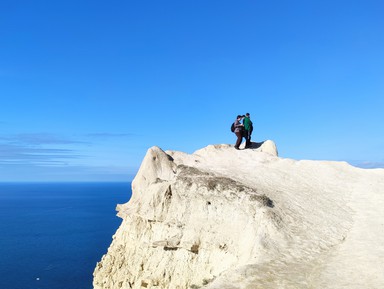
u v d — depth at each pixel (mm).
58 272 79938
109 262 35469
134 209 34625
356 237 25766
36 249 103375
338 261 21750
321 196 34094
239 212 27594
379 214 30109
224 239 26953
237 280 19500
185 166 35406
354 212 31203
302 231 26016
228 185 29859
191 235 28531
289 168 40312
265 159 41875
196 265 27500
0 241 116688
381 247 23469
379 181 39125
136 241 33375
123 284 32156
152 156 37844
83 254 96000
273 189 32781
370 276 19422
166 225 30328
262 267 20859
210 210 29016
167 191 32031
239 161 40656
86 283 72438
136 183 37375
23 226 151500
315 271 20422
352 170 42656
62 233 130125
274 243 23938
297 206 30062
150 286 29094
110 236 121750
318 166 42062
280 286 18562
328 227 27375
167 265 29000
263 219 26062
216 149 43250
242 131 44188
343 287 18281
